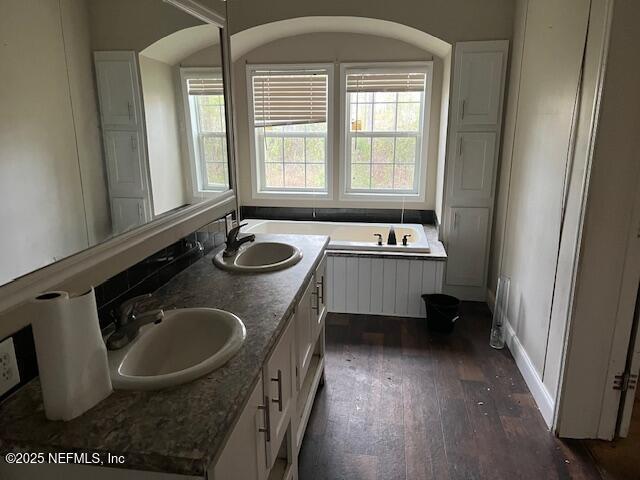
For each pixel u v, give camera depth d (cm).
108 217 156
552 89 246
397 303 361
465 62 348
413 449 214
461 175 369
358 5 346
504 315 321
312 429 228
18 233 118
